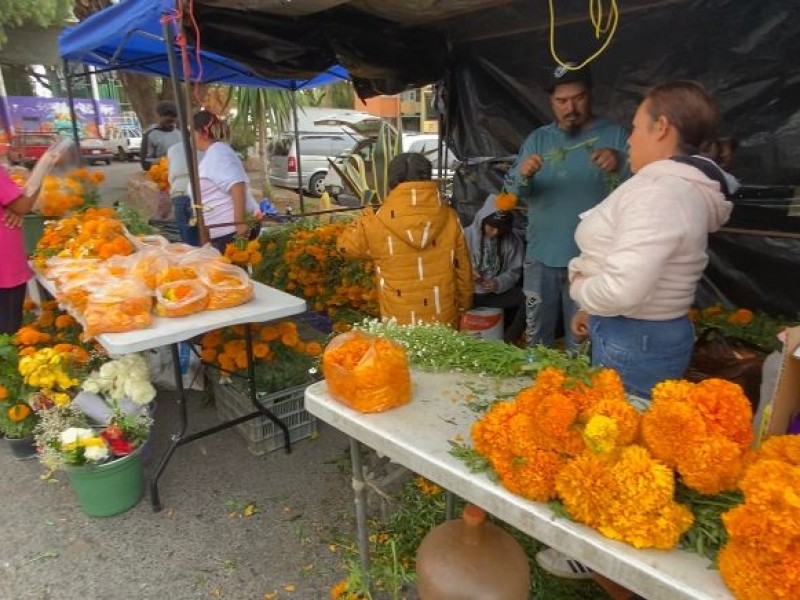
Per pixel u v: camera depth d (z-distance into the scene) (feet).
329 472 9.17
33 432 9.02
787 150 10.23
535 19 12.51
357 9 11.95
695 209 4.91
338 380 4.92
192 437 8.65
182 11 9.44
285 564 7.20
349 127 48.08
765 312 10.98
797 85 9.93
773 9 9.84
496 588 4.53
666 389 3.60
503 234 12.61
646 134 5.30
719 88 10.74
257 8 9.52
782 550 2.69
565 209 9.27
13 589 6.91
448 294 8.98
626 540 3.30
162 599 6.72
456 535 4.87
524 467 3.63
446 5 11.19
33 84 76.07
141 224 13.12
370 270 13.85
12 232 10.21
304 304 8.74
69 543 7.66
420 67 14.26
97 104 69.26
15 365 9.40
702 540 3.27
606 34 11.95
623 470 3.28
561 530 3.50
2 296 10.35
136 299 7.61
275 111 35.04
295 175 42.50
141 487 8.50
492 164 15.25
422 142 34.55
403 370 4.98
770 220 10.55
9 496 8.70
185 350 11.78
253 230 15.35
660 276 4.88
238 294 8.43
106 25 11.80
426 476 4.27
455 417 4.82
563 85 8.61
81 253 10.02
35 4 62.18
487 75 14.62
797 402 3.93
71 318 10.36
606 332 5.66
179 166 17.35
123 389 8.46
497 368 5.47
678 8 10.83
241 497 8.55
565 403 3.62
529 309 10.31
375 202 16.92
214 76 20.13
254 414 9.30
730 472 3.24
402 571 6.36
